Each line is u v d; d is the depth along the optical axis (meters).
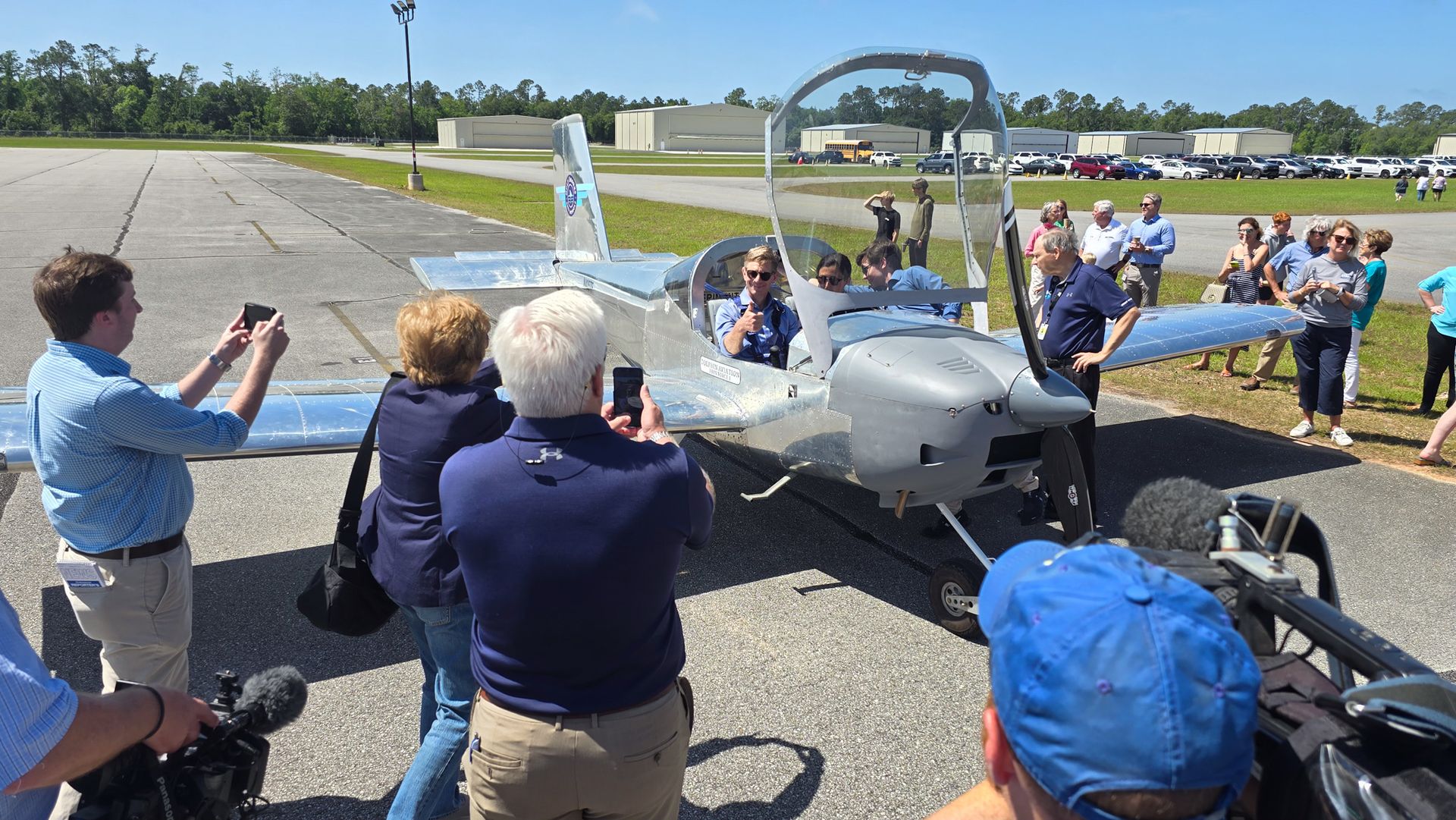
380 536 2.06
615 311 5.94
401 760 2.69
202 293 10.48
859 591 3.90
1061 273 4.34
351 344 8.04
